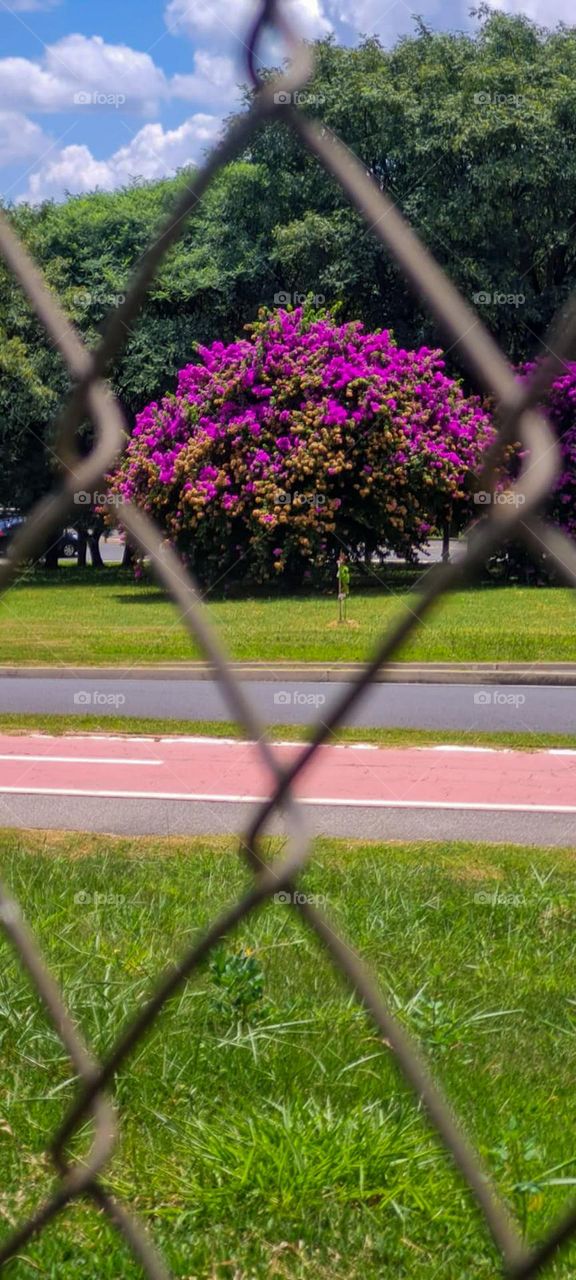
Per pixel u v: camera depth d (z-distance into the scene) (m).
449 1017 3.84
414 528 24.44
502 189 27.88
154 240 0.86
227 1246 2.80
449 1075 3.53
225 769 9.04
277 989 4.16
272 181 30.50
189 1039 3.70
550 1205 2.77
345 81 28.11
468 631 16.72
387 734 10.54
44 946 4.34
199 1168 3.06
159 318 32.44
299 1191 2.93
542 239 28.88
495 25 30.31
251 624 18.17
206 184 0.84
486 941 4.77
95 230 32.94
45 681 14.30
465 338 0.72
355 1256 2.76
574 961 4.60
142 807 7.74
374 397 23.92
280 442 23.88
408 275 0.73
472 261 27.83
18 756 9.63
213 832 6.96
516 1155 3.01
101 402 0.97
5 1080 3.42
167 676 14.53
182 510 24.22
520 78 28.31
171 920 4.81
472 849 6.46
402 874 5.67
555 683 13.88
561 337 0.66
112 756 9.62
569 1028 3.97
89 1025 3.66
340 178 0.77
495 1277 2.64
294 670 14.21
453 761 9.40
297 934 4.64
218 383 24.42
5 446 28.91
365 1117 3.17
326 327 24.56
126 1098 3.35
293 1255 2.78
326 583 24.27
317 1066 3.57
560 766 9.20
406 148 27.95
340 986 4.14
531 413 0.67
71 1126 1.22
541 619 18.09
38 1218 1.25
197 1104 3.38
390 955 4.52
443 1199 2.88
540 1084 3.57
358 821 7.34
